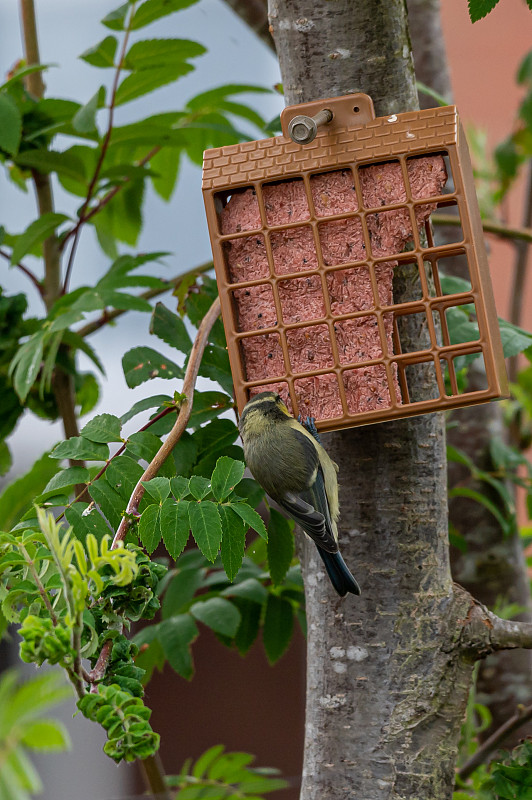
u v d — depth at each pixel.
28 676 4.95
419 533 6.23
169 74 8.16
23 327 8.59
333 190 6.21
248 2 9.88
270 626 7.77
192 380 6.26
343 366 6.08
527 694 9.20
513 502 9.62
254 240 6.38
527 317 16.09
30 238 8.34
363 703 6.14
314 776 6.21
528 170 12.19
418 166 6.06
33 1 9.33
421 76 10.10
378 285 6.14
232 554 5.42
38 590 4.86
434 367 6.36
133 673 4.75
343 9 6.21
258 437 6.30
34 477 7.74
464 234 5.84
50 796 11.93
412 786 5.97
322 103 6.02
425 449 6.29
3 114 7.69
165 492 5.40
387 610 6.19
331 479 6.33
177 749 12.93
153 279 7.76
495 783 5.94
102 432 6.03
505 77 16.27
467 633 6.11
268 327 6.40
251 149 6.20
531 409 10.06
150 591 4.89
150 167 9.91
